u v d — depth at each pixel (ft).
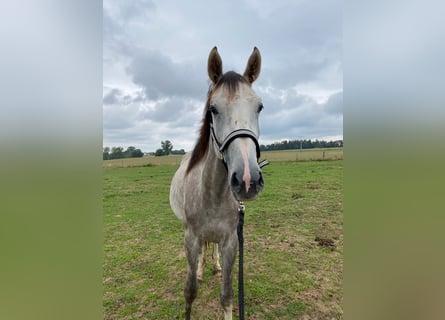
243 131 4.70
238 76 5.37
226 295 6.57
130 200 25.40
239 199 4.49
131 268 11.29
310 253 12.25
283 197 23.82
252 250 12.60
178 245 13.84
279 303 8.57
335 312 8.18
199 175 6.63
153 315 8.21
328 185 29.32
